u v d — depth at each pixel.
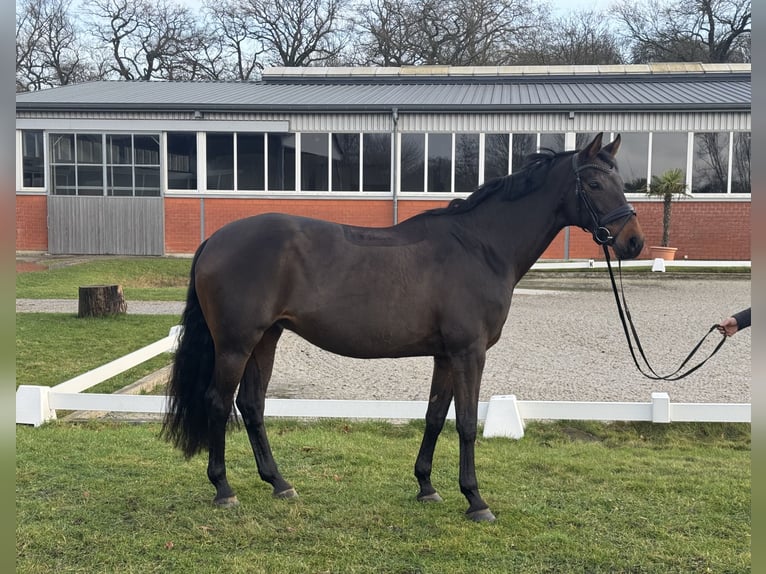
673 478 4.79
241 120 20.34
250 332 4.07
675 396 7.00
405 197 20.36
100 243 21.00
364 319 4.02
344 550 3.71
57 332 9.96
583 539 3.85
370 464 5.10
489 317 4.11
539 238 4.30
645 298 13.78
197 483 4.68
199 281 4.19
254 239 4.11
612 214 4.11
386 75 26.02
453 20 38.53
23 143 21.00
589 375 7.95
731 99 19.53
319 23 41.94
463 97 21.48
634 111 19.30
